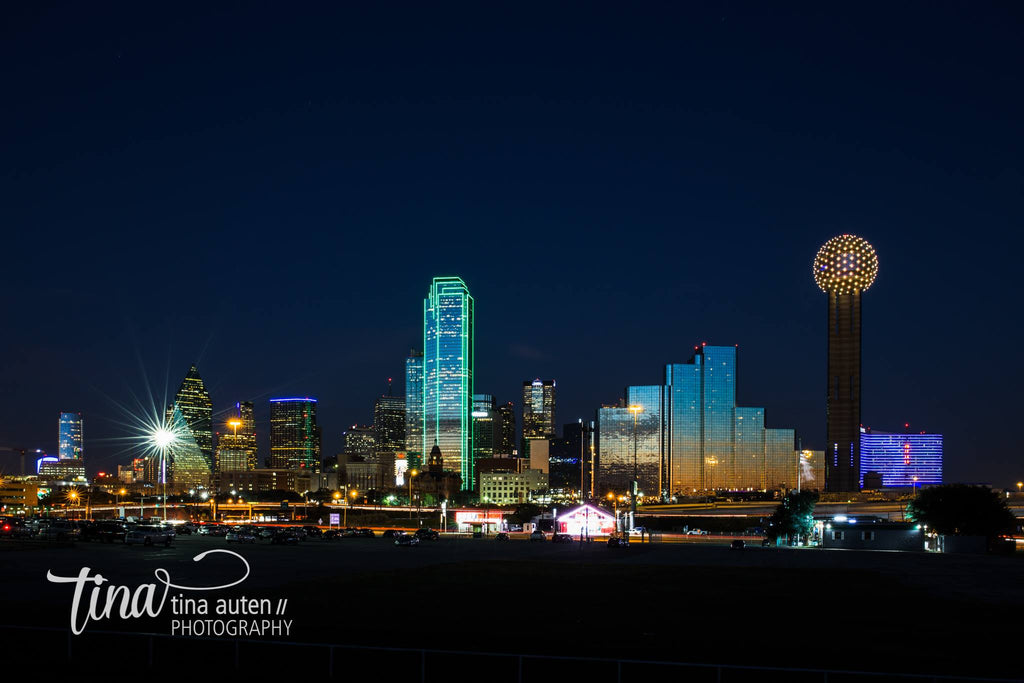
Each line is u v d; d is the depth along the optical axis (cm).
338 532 19588
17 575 7850
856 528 17075
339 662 3906
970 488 16475
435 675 3725
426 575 8669
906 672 4034
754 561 11706
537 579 8394
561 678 3712
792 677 3778
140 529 13450
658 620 5628
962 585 8238
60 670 3716
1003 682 3288
